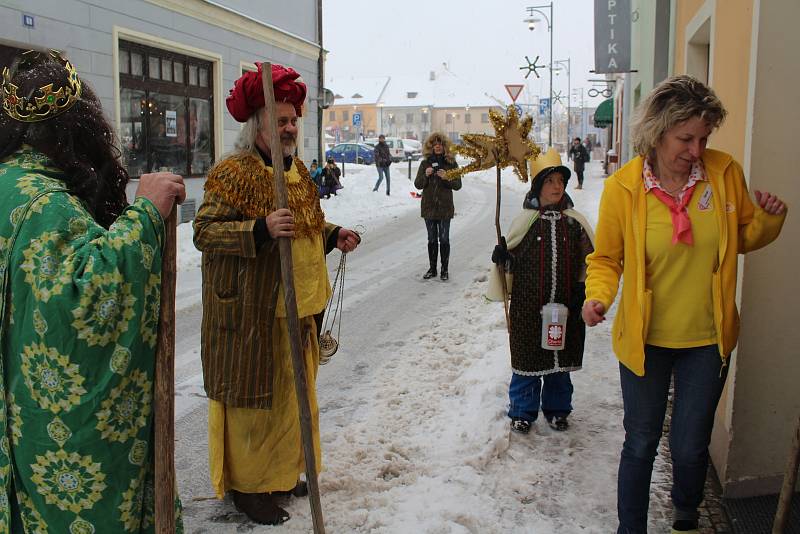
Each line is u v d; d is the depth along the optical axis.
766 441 3.14
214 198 2.90
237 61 14.24
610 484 3.45
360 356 5.76
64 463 1.96
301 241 3.07
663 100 2.54
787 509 2.39
